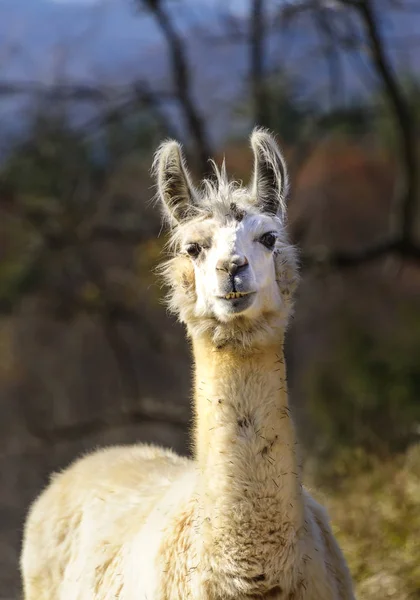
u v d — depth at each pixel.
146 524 15.38
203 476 13.81
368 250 46.25
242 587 13.42
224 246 14.09
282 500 13.50
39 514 18.67
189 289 14.66
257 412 13.67
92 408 76.75
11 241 61.47
